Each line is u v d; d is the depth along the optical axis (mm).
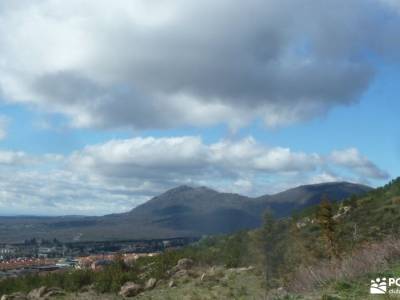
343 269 16688
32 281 64562
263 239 47375
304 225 54969
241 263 51938
